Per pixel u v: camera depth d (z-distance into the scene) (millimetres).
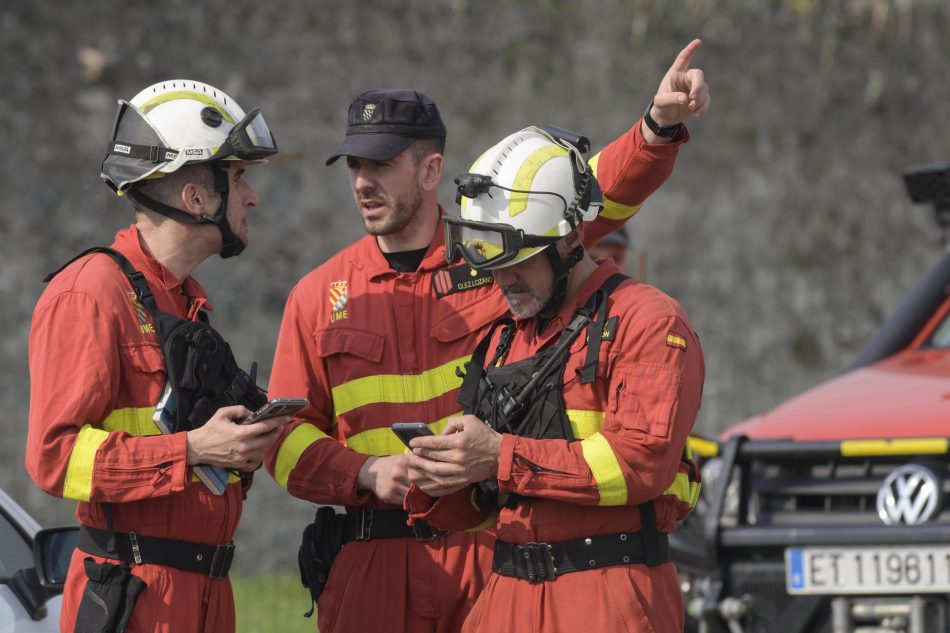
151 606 13508
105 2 39625
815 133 45531
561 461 12836
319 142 40219
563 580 13172
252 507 37938
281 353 16672
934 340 24141
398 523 16031
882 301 44969
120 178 14055
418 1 42062
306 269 39594
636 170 15516
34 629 14938
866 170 45781
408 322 16375
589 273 13688
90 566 13430
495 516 14234
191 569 13812
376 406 16234
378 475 15414
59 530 14859
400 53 41438
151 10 39844
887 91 46562
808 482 19906
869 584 18625
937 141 46875
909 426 19828
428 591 15930
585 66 43219
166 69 39562
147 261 14141
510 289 13484
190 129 13992
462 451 12891
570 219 13219
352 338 16312
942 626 18250
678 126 15406
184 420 13578
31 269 37656
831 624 18938
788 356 43688
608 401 13172
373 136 15836
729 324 43406
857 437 19922
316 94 40406
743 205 44250
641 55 43906
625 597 13016
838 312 44375
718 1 45406
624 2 44188
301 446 16062
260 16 40500
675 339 13047
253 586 34844
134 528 13586
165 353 13633
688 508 14094
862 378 22656
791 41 45938
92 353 13289
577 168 13430
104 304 13500
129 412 13656
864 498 19516
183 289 14734
